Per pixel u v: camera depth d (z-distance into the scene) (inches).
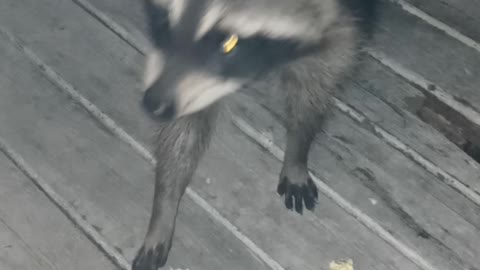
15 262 25.3
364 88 29.4
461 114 29.2
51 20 31.0
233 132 28.2
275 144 28.0
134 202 26.6
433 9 31.4
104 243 25.8
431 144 28.1
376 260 25.7
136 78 29.5
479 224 26.5
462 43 30.6
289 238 26.0
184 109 20.4
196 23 19.7
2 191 26.7
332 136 28.3
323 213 26.5
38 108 28.7
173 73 20.1
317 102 25.6
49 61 29.9
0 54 30.1
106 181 27.0
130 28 30.8
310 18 21.9
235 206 26.6
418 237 26.1
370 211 26.6
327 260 25.6
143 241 25.7
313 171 27.5
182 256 25.6
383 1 31.6
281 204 26.7
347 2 24.0
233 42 20.3
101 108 28.7
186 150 24.6
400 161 27.8
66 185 26.9
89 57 30.1
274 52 21.7
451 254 25.8
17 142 27.8
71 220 26.2
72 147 27.8
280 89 27.9
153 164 27.5
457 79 29.7
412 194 27.0
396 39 30.6
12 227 26.0
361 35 26.2
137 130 28.1
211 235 26.0
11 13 31.1
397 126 28.6
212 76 20.5
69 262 25.4
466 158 27.8
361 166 27.7
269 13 20.7
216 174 27.3
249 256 25.6
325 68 24.6
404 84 29.6
